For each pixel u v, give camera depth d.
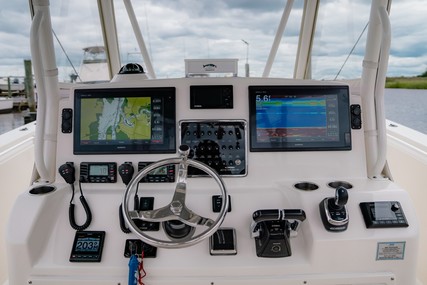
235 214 1.40
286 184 1.49
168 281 1.25
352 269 1.29
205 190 1.48
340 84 1.56
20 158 2.11
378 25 1.49
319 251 1.27
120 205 1.42
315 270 1.28
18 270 1.25
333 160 1.54
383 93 1.51
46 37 1.46
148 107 1.54
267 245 1.26
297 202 1.40
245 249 1.30
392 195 1.40
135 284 1.21
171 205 1.19
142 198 1.43
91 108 1.54
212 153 1.51
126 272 1.26
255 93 1.54
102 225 1.36
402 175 2.09
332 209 1.30
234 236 1.32
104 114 1.54
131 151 1.51
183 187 1.22
